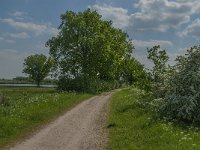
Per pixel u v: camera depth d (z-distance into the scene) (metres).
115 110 31.69
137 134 19.67
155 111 25.62
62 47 75.56
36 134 21.12
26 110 28.89
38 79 136.62
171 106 23.95
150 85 30.17
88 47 74.62
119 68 83.56
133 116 26.31
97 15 78.62
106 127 23.50
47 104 34.53
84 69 74.38
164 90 28.00
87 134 21.38
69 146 18.14
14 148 17.45
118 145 17.73
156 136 18.23
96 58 74.50
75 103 40.19
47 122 25.69
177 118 23.81
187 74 24.20
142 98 31.55
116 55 78.44
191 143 16.11
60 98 41.56
